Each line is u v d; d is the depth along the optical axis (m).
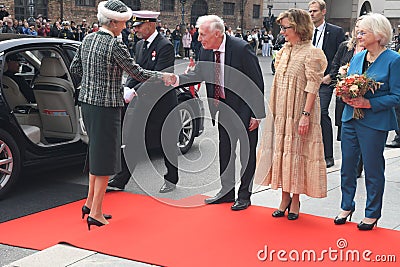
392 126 4.73
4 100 5.81
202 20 5.18
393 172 7.02
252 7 43.53
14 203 5.81
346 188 4.97
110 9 4.75
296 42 4.86
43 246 4.62
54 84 6.53
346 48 6.73
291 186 4.96
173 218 5.12
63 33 26.30
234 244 4.47
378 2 44.38
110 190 6.17
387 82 4.58
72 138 6.54
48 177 6.79
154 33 5.93
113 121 4.85
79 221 5.23
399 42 10.87
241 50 5.17
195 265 4.05
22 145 5.96
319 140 4.91
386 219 5.22
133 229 4.80
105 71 4.74
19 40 6.12
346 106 4.80
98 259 4.15
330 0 43.22
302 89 4.84
